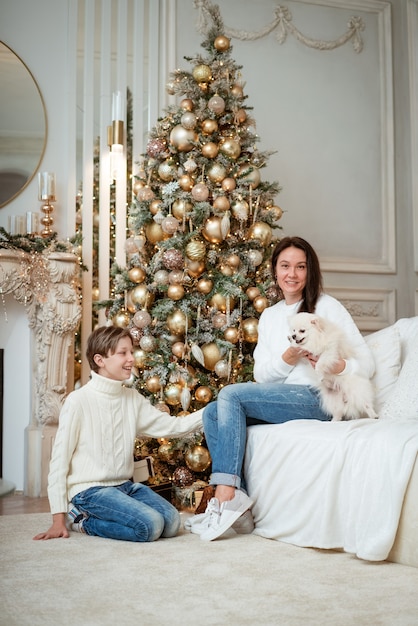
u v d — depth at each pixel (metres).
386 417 2.69
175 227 3.38
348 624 1.61
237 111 3.58
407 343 3.09
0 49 4.31
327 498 2.33
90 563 2.17
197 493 3.20
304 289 3.02
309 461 2.45
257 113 4.71
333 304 2.95
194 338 3.38
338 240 4.86
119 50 4.45
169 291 3.37
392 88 5.04
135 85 4.49
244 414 2.74
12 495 3.96
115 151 4.25
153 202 3.53
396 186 5.03
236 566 2.14
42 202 4.32
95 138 4.43
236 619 1.65
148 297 3.46
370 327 4.90
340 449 2.35
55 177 4.25
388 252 4.98
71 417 2.63
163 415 2.86
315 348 2.68
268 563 2.18
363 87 4.98
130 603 1.77
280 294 3.41
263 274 3.52
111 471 2.68
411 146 5.01
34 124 4.34
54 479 2.59
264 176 4.71
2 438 4.12
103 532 2.54
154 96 4.51
